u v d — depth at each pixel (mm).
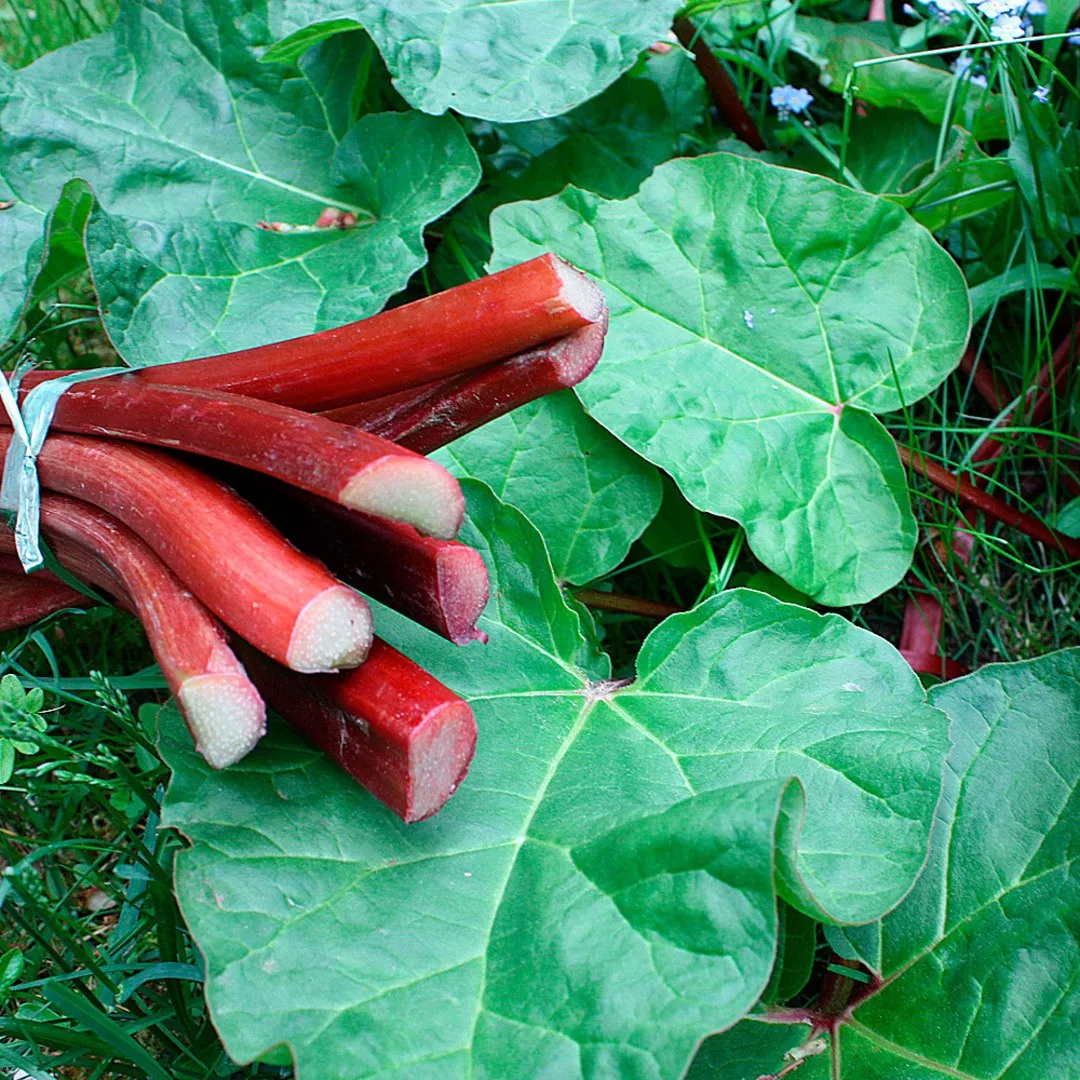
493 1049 465
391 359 528
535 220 702
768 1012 553
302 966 479
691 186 707
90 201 705
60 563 575
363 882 502
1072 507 715
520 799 536
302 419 489
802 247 702
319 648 465
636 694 585
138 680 634
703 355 692
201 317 684
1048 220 738
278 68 777
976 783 581
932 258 699
